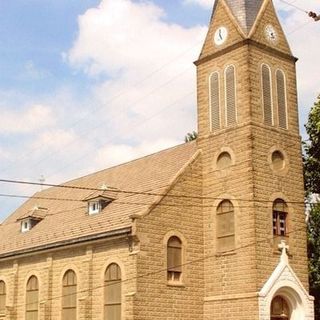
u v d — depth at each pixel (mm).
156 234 41500
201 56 47156
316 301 52594
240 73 44094
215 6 47344
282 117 45094
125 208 45062
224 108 44719
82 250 45500
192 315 42094
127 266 41062
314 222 52531
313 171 53594
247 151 42438
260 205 41750
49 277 47969
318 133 52750
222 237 42875
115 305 41656
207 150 45125
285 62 46375
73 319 45094
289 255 42656
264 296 39844
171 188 43000
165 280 41281
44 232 51969
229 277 41750
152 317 40156
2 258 53094
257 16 45531
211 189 44219
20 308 50594
